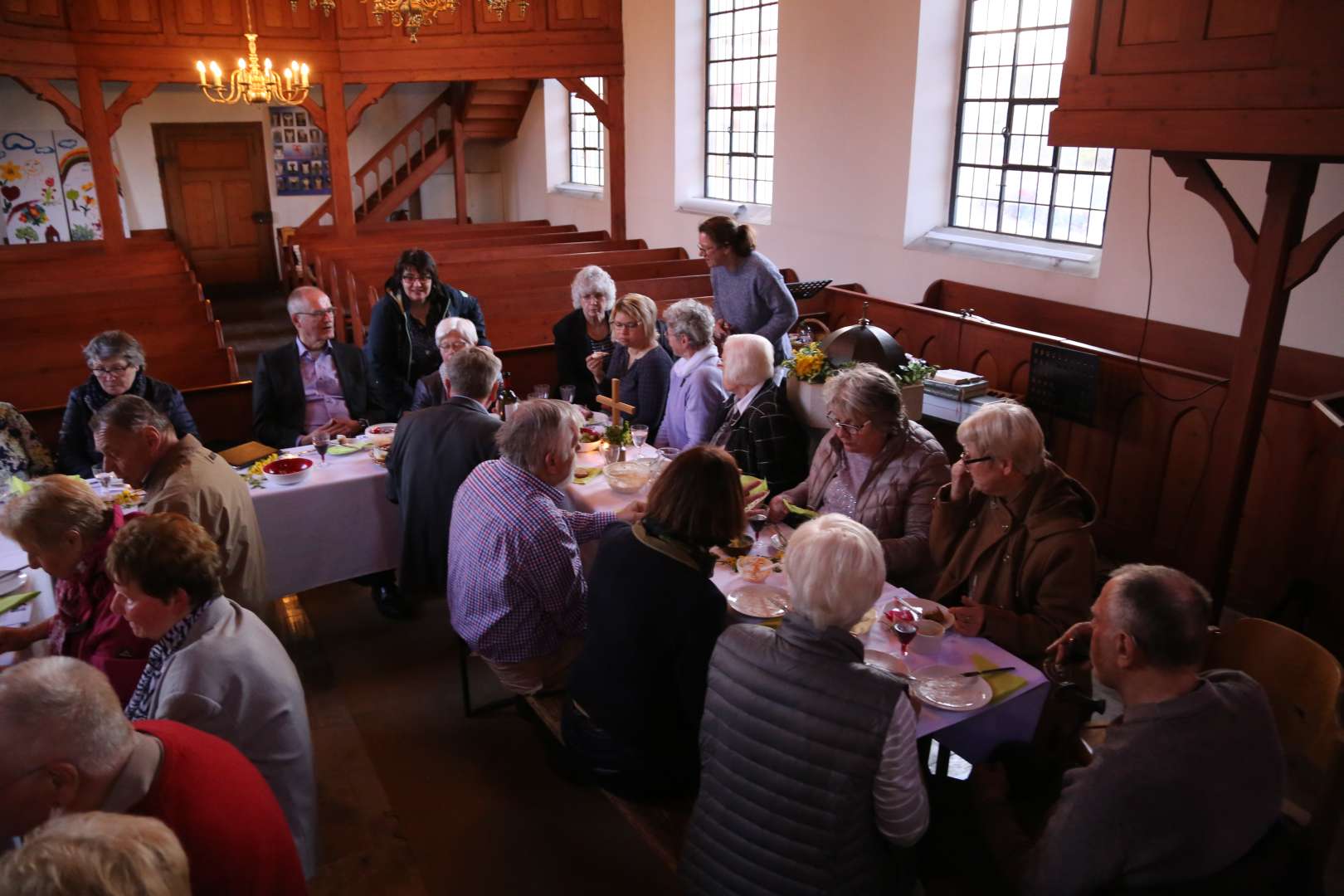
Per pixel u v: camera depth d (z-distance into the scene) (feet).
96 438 9.04
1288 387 16.56
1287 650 7.43
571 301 23.54
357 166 46.09
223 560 9.19
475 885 8.72
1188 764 5.56
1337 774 6.11
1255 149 10.71
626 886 8.71
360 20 32.48
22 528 7.90
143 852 3.77
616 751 7.97
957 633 8.34
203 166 43.06
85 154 38.22
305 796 7.47
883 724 5.62
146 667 7.27
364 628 13.33
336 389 14.79
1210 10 11.05
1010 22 22.27
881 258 25.71
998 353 18.20
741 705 6.02
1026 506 8.55
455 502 9.98
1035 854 6.08
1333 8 9.78
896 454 9.95
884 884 6.11
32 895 3.51
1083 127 12.90
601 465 12.46
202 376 18.10
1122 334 19.56
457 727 11.10
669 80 33.12
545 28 34.22
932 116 23.98
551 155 44.93
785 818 5.88
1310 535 12.95
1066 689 7.70
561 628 9.84
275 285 44.86
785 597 8.82
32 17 27.50
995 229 23.75
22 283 24.38
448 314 16.31
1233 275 17.35
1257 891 5.62
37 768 4.88
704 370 13.15
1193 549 14.61
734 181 32.91
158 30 29.91
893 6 23.82
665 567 7.32
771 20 29.43
